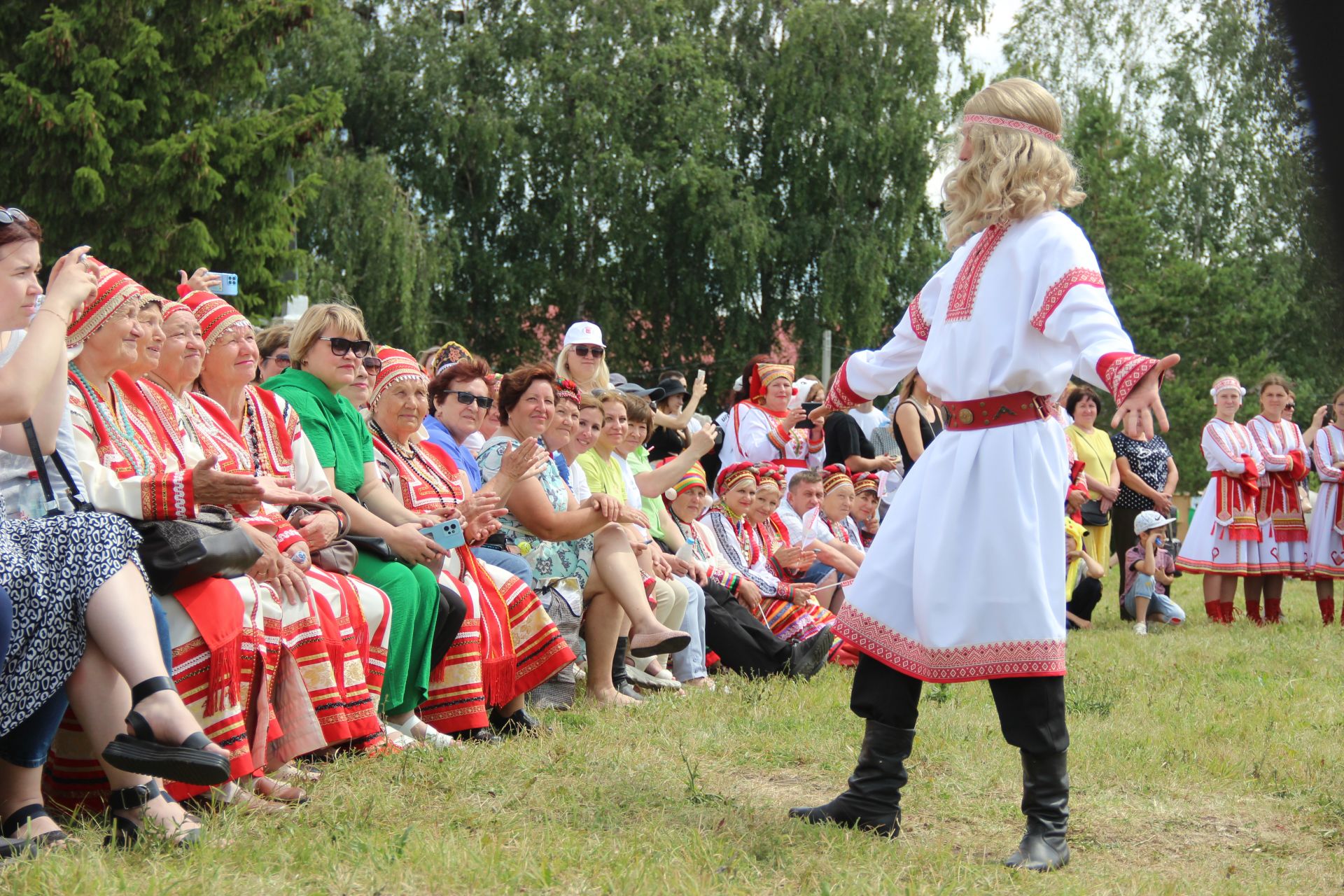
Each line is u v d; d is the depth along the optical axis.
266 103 24.86
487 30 27.14
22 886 2.54
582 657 5.57
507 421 5.46
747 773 4.07
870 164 26.17
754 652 6.16
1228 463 9.16
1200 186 29.78
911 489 3.34
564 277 26.94
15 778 2.92
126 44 17.25
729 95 26.80
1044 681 3.17
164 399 3.81
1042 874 3.08
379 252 23.25
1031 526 3.13
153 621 2.96
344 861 2.88
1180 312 23.61
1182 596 11.33
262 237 18.25
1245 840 3.51
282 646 3.68
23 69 16.78
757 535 6.93
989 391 3.18
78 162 16.75
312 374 4.68
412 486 4.92
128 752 2.77
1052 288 3.07
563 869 2.90
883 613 3.31
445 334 26.88
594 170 26.05
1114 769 4.18
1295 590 12.12
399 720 4.34
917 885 2.89
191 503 3.34
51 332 3.05
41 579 2.84
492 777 3.78
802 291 27.47
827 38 26.38
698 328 27.89
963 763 4.19
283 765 3.65
